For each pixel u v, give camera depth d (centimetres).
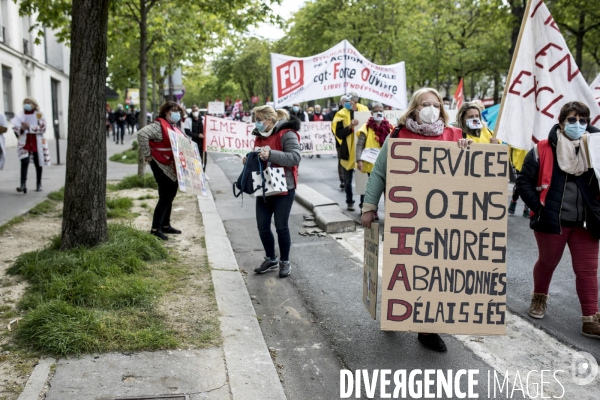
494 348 420
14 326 408
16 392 323
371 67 1174
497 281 384
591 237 440
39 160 1024
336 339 435
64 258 516
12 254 598
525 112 496
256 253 684
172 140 632
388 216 381
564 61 486
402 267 382
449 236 383
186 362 369
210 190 1148
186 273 554
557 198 437
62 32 988
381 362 396
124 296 457
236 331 421
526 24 488
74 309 416
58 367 353
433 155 381
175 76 2309
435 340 413
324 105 5712
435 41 2905
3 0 2364
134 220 803
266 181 548
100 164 564
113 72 2639
